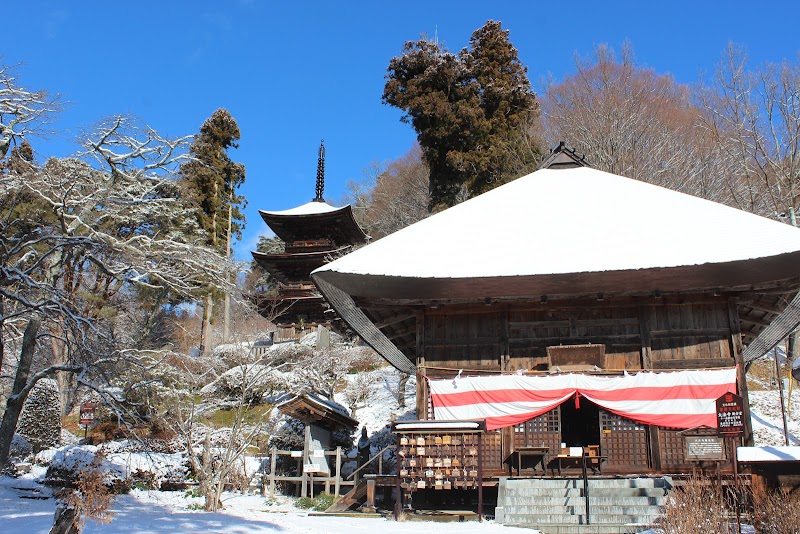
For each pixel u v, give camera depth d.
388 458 21.06
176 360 25.39
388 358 21.30
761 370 28.12
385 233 43.94
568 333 15.07
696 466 13.45
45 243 15.00
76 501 8.30
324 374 28.16
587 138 29.47
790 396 24.56
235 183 39.81
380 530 11.07
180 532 9.86
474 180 33.78
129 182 15.70
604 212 16.06
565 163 19.05
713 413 13.59
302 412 17.86
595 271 13.71
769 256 12.95
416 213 42.91
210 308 36.31
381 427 25.48
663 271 13.67
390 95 36.75
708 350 14.44
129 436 15.63
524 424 14.46
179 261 15.70
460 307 15.63
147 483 17.42
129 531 9.64
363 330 17.91
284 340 35.41
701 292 14.62
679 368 14.41
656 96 32.44
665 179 28.56
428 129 35.16
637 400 13.87
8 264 12.61
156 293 24.17
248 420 22.58
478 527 11.34
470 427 12.86
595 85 32.38
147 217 17.50
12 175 14.59
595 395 14.02
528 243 15.16
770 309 16.03
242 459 19.58
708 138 30.22
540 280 14.29
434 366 15.38
